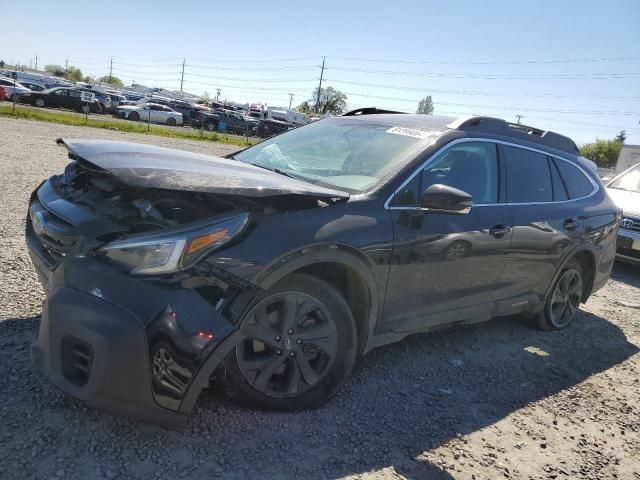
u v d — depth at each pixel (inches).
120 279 97.3
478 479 109.3
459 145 151.1
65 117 1227.9
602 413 145.3
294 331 116.3
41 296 161.6
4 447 96.4
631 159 848.9
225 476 98.1
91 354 92.9
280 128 1877.5
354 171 139.9
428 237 134.6
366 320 128.3
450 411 133.7
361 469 106.2
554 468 117.3
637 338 211.0
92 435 103.1
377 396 135.2
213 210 107.6
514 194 167.0
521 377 159.8
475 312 159.5
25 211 266.2
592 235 198.5
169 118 1727.4
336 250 115.6
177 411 96.6
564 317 205.3
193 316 96.3
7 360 124.0
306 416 120.4
